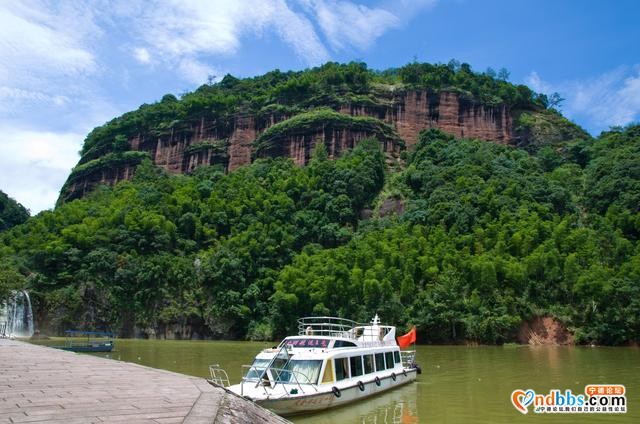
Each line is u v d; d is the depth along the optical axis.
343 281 74.50
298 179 114.31
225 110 156.25
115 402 11.62
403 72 159.62
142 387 13.97
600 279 67.94
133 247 89.81
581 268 72.94
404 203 110.12
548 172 122.69
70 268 85.00
